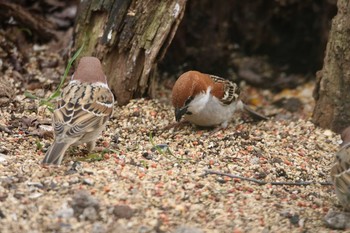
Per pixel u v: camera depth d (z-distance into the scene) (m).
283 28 17.48
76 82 11.04
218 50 16.89
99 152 11.06
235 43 17.56
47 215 8.77
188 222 8.99
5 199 9.05
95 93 10.69
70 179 9.73
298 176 11.03
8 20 15.42
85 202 8.90
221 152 11.77
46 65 14.89
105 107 10.73
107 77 13.60
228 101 12.84
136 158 11.01
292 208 9.66
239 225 9.05
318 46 17.14
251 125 13.69
